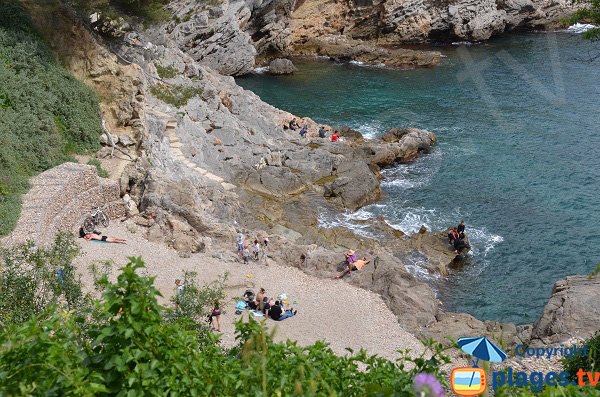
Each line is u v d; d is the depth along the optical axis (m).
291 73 75.81
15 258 20.00
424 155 53.38
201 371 9.61
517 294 36.50
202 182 42.72
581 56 57.53
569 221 44.00
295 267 35.97
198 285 30.72
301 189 46.25
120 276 9.62
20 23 41.84
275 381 9.79
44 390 8.73
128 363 9.44
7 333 9.36
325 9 85.12
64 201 34.12
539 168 50.62
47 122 38.66
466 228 43.19
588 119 55.47
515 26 83.31
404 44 85.50
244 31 76.12
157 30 57.00
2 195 32.12
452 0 82.81
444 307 35.22
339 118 61.41
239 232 38.56
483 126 57.53
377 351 28.69
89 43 44.12
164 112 47.69
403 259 39.03
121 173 39.44
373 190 46.75
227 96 54.66
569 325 25.86
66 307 19.03
